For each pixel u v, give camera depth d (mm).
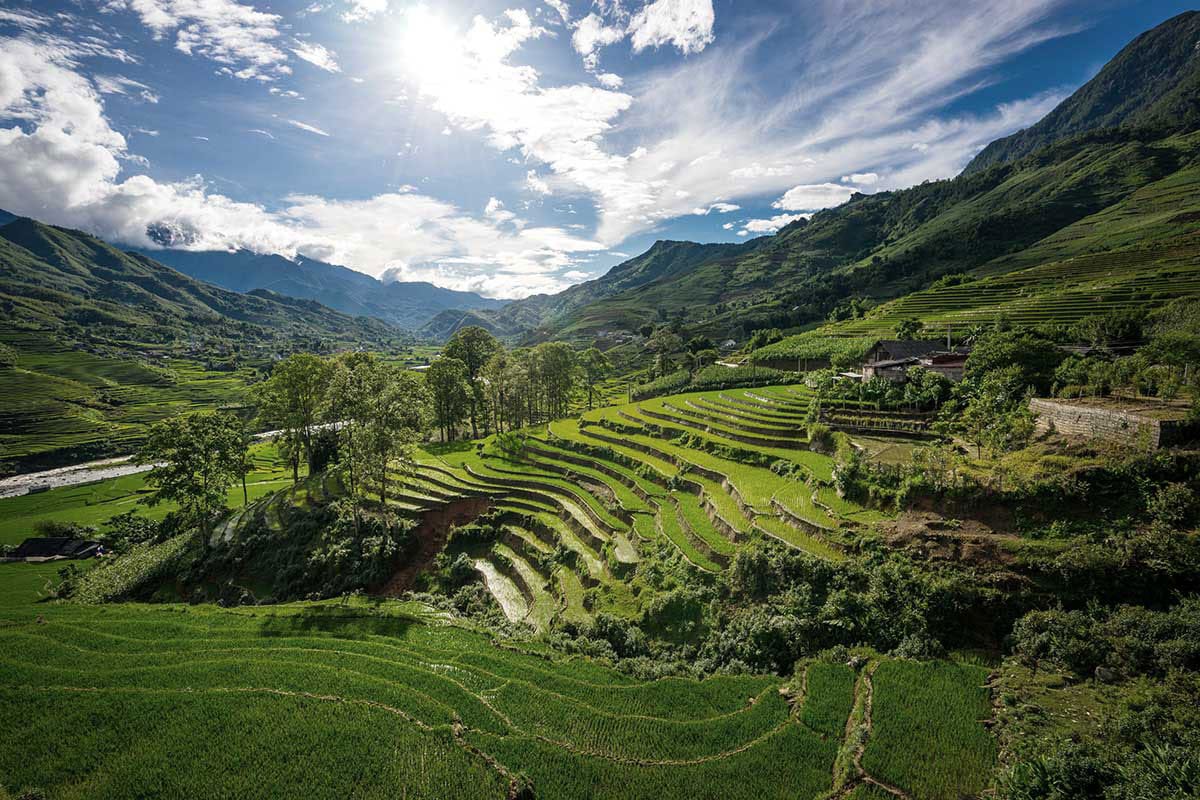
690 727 27906
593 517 57375
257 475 99625
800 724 27062
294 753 26469
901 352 81375
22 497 105562
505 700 30609
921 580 32438
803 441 59000
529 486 69062
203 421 70562
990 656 29031
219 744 27047
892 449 46031
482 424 119125
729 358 147125
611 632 39125
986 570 31578
